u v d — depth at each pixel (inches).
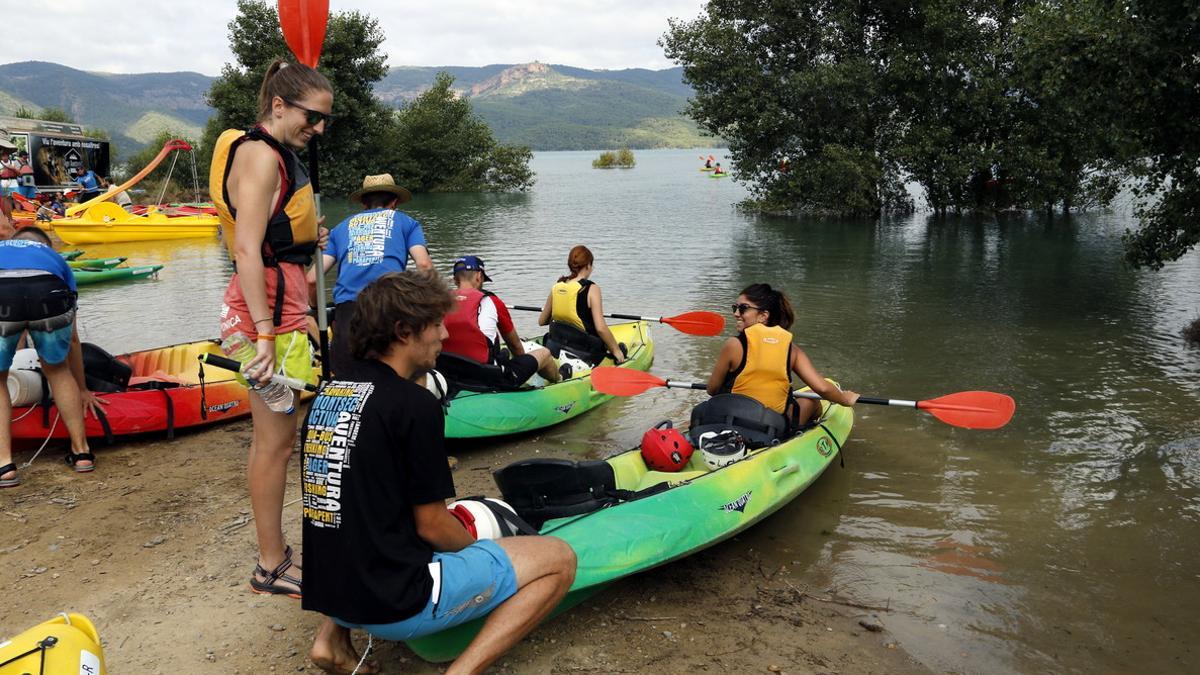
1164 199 355.9
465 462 215.8
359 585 95.2
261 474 122.7
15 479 187.0
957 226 844.0
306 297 127.6
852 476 200.5
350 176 1472.7
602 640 129.6
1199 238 343.9
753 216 978.7
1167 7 307.3
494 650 104.0
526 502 151.0
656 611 139.3
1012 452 214.8
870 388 273.0
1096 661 126.2
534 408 233.6
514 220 929.5
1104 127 354.9
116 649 122.3
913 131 888.9
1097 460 208.8
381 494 94.7
